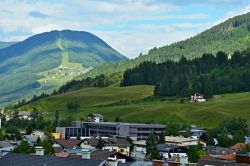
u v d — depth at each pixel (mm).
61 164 87312
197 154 181000
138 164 117938
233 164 112812
